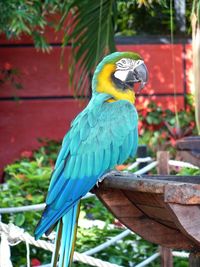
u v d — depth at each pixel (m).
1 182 9.53
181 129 9.23
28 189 5.95
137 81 3.93
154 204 3.14
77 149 3.71
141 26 9.59
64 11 6.06
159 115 9.55
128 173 3.75
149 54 9.74
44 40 8.27
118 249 5.47
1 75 9.56
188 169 6.71
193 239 2.75
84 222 5.54
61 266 3.44
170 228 3.40
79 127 3.77
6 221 5.42
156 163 5.27
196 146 5.84
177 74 9.79
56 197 3.56
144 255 5.46
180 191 2.70
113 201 3.41
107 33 5.90
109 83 3.92
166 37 9.70
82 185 3.64
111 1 5.83
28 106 9.66
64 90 9.68
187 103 9.73
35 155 8.95
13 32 7.84
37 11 7.82
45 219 3.48
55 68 9.67
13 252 5.39
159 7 8.98
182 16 9.34
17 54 9.60
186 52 9.75
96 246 5.22
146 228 3.41
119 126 3.81
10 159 9.62
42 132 9.68
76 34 5.89
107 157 3.76
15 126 9.65
